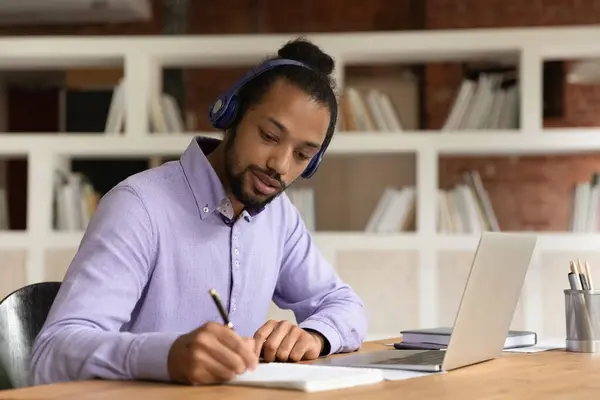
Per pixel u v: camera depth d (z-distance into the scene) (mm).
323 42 3770
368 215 4508
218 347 1128
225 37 3775
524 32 3689
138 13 4812
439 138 3703
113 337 1218
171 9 4918
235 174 1505
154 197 1535
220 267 1623
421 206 3699
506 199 4625
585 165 4590
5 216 4234
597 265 3627
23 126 4840
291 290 1886
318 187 4543
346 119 3834
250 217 1672
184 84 4770
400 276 3689
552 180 4605
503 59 3996
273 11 4898
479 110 3809
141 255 1471
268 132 1457
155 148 3771
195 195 1590
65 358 1219
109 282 1372
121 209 1471
